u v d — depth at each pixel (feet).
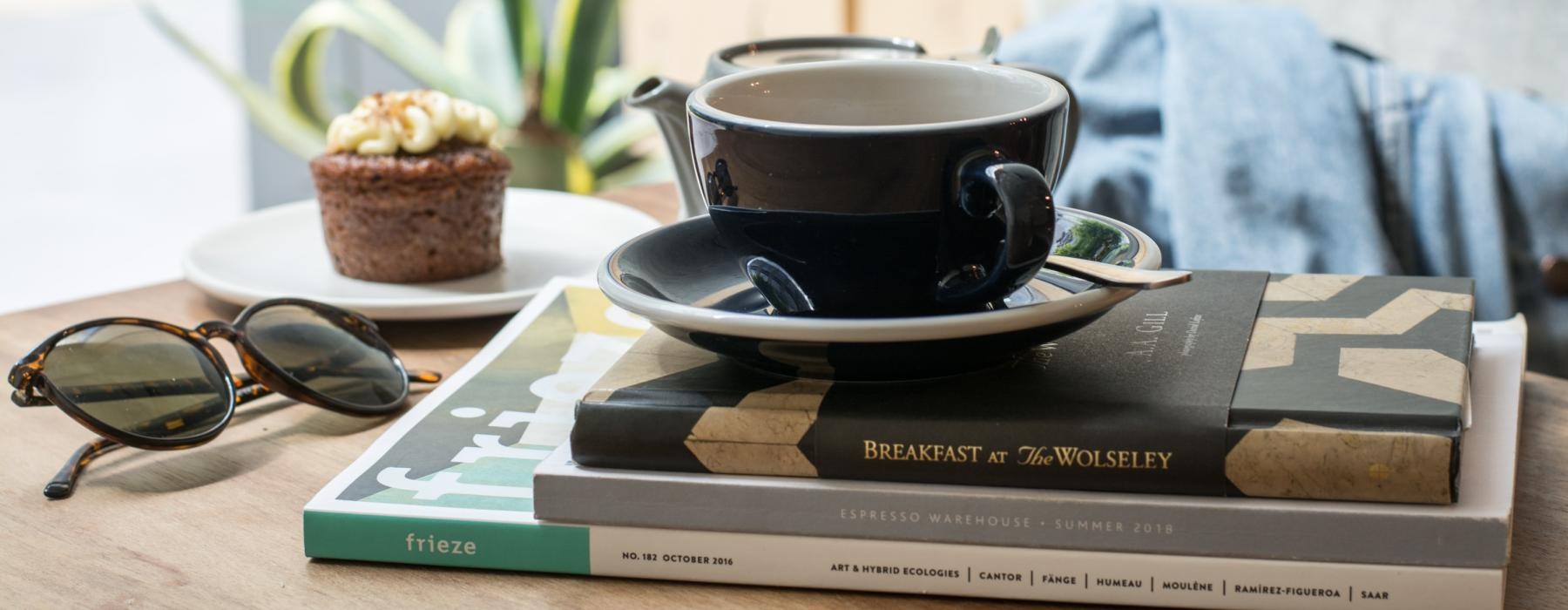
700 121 1.40
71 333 1.73
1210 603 1.30
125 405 1.72
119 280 9.32
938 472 1.34
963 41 8.01
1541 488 1.59
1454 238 3.76
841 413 1.35
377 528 1.46
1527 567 1.39
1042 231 1.26
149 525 1.59
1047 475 1.31
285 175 10.14
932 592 1.37
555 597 1.40
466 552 1.45
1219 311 1.63
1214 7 4.29
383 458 1.60
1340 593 1.26
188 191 11.12
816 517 1.37
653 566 1.42
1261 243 3.71
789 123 1.45
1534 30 4.97
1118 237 1.58
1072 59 4.36
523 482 1.53
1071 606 1.34
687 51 9.41
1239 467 1.27
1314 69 3.98
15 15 13.99
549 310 2.19
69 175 11.35
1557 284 3.66
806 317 1.39
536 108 6.98
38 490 1.69
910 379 1.43
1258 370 1.41
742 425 1.37
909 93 1.56
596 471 1.41
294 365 1.91
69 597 1.41
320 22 6.74
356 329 2.05
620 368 1.50
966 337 1.31
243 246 2.90
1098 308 1.33
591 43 6.81
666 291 1.60
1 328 2.41
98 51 14.05
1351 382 1.35
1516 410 1.52
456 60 7.76
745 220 1.40
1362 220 3.67
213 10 12.92
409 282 2.69
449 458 1.60
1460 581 1.22
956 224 1.35
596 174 7.49
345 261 2.70
